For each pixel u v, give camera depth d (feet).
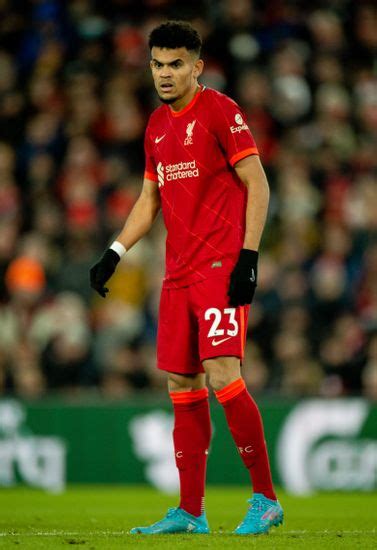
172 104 65.05
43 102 185.57
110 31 194.08
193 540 59.31
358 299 148.56
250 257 62.85
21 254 156.46
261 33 191.01
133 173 173.06
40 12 198.90
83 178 167.02
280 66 184.34
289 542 58.75
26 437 123.75
